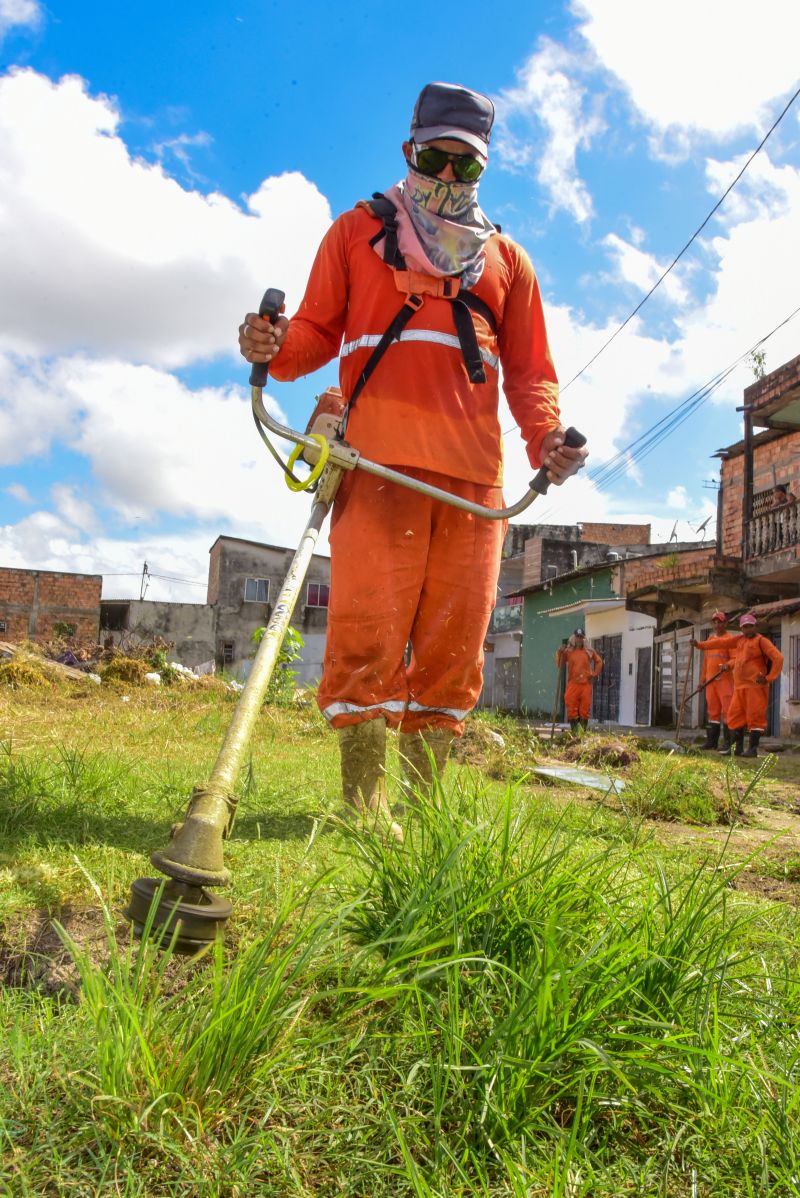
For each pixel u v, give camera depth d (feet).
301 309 11.51
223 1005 4.61
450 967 5.51
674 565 76.54
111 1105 4.18
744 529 70.74
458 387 11.10
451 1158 4.20
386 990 4.88
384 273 11.09
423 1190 3.98
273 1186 4.11
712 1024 5.47
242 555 163.53
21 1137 4.17
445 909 6.02
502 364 12.12
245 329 9.57
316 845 9.28
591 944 5.88
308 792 12.94
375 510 10.81
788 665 66.69
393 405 10.91
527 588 123.75
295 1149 4.34
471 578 11.38
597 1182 4.31
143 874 7.87
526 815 7.98
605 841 10.05
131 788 11.94
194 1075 4.41
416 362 10.95
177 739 21.34
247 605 162.91
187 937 5.07
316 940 5.08
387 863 6.77
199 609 161.58
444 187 10.87
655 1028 5.23
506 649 144.56
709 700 51.01
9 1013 5.06
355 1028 5.23
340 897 6.70
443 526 11.22
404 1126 4.53
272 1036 4.77
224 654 161.48
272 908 7.09
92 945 6.31
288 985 4.97
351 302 11.34
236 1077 4.56
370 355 11.05
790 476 72.49
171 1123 4.26
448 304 11.14
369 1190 4.19
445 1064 4.82
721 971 5.76
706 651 51.16
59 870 7.85
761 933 6.75
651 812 17.04
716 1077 4.92
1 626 148.36
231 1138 4.32
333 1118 4.57
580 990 5.37
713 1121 4.75
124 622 159.53
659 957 5.45
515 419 11.84
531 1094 4.75
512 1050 4.89
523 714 120.47
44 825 9.46
